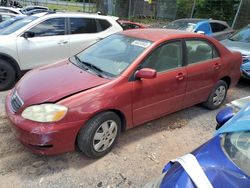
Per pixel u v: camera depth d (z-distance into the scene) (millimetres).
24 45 5801
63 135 3062
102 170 3320
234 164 1999
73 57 4387
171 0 22734
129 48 3955
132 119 3736
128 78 3533
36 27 6031
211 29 10820
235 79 5445
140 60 3678
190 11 22109
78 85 3316
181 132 4375
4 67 5637
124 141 3955
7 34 5836
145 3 23109
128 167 3410
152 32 4398
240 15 18562
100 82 3395
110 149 3629
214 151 2146
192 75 4391
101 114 3311
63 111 3023
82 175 3211
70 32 6512
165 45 4000
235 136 2266
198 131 4453
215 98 5172
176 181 1907
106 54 4059
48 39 6137
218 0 20734
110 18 7359
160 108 4086
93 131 3266
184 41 4289
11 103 3438
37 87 3342
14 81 5867
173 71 4094
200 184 1823
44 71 3830
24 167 3266
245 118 2447
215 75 4879
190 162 2004
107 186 3076
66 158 3465
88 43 6770
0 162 3318
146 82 3695
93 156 3432
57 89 3238
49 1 32406
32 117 3041
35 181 3068
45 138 2992
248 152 2092
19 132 3088
